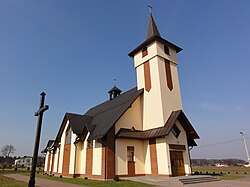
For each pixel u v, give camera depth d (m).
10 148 96.69
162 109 22.33
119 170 20.42
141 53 26.86
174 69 25.91
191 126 22.97
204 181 18.81
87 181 19.28
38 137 7.70
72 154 25.09
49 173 32.69
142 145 23.05
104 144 20.78
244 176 23.69
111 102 30.75
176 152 21.70
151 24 27.95
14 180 22.78
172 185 16.23
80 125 26.12
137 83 26.52
